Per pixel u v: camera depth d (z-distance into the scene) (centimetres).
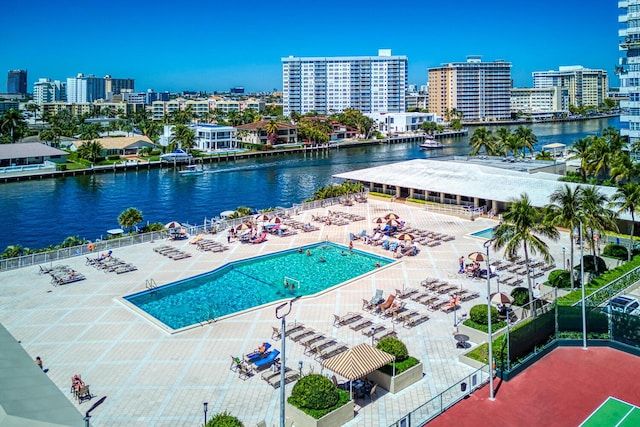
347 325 4847
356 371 3512
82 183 16100
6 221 11312
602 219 5769
